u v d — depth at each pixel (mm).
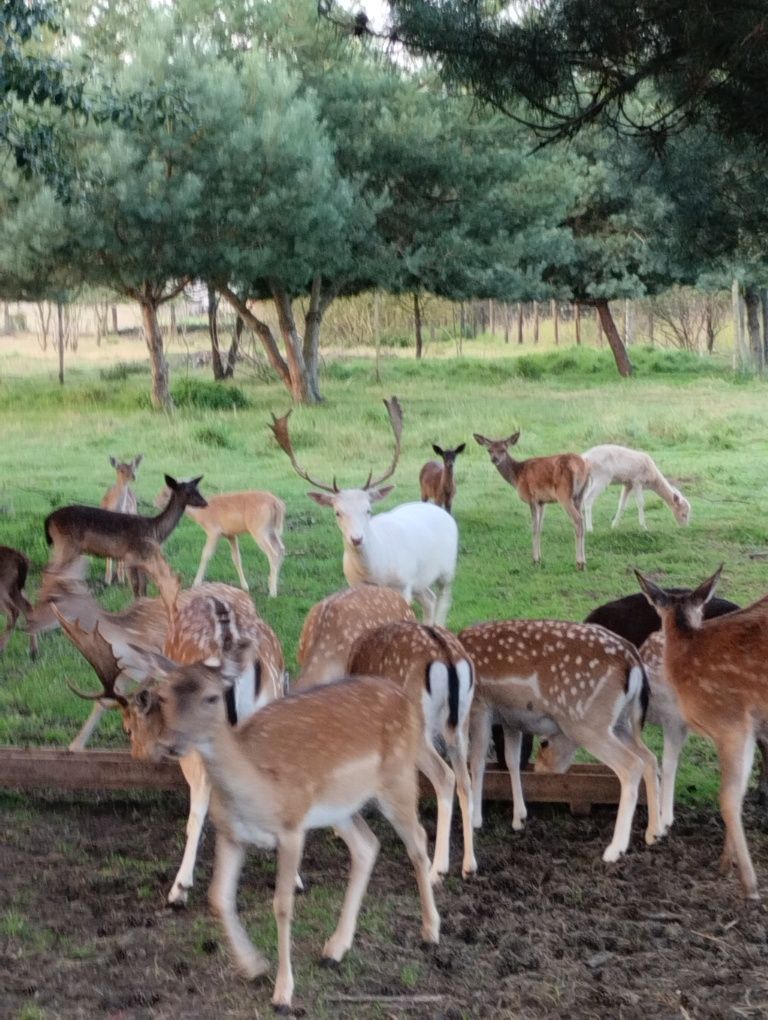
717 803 6969
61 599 8070
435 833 6500
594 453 14477
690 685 6023
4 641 9641
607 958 5059
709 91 10406
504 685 6375
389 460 19203
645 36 10047
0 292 25141
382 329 53156
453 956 5090
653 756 6320
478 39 10055
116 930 5320
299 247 24203
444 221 28156
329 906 5578
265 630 6359
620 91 10461
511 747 6605
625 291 35750
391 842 6426
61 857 6113
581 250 35562
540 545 13766
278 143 23516
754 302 37906
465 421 23109
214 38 26859
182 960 5039
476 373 36438
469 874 5941
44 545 13195
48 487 16734
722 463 18984
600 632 6344
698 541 13930
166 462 18969
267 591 11648
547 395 29562
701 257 14828
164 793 6961
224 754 4617
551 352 41500
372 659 6223
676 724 6562
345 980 4891
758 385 32312
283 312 27484
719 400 27797
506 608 10891
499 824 6688
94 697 5684
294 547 13539
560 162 29922
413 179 27734
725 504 16109
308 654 6969
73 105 11969
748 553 13305
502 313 63688
